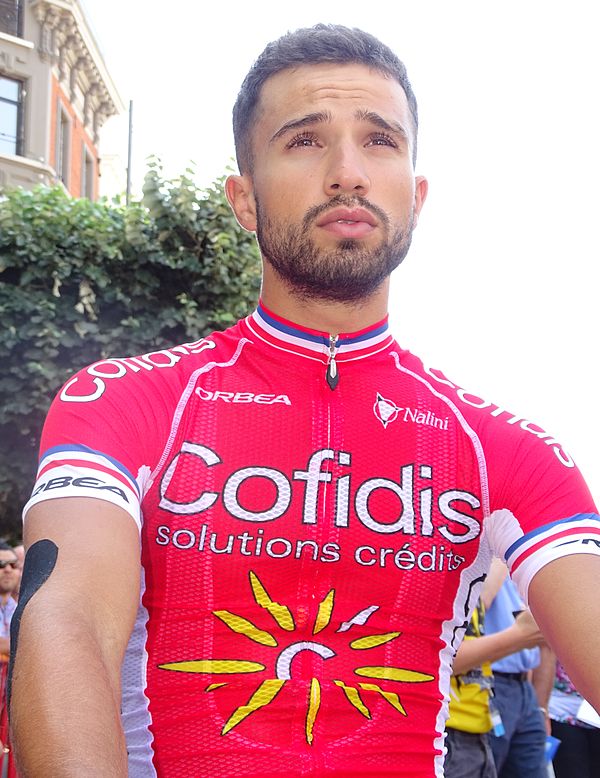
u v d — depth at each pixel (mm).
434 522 1365
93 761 901
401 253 1484
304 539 1310
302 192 1438
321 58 1485
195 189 8375
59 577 1092
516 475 1396
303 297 1471
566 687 4586
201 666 1245
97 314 8430
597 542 1331
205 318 8383
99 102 21188
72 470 1213
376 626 1312
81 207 8383
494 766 3225
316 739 1234
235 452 1345
